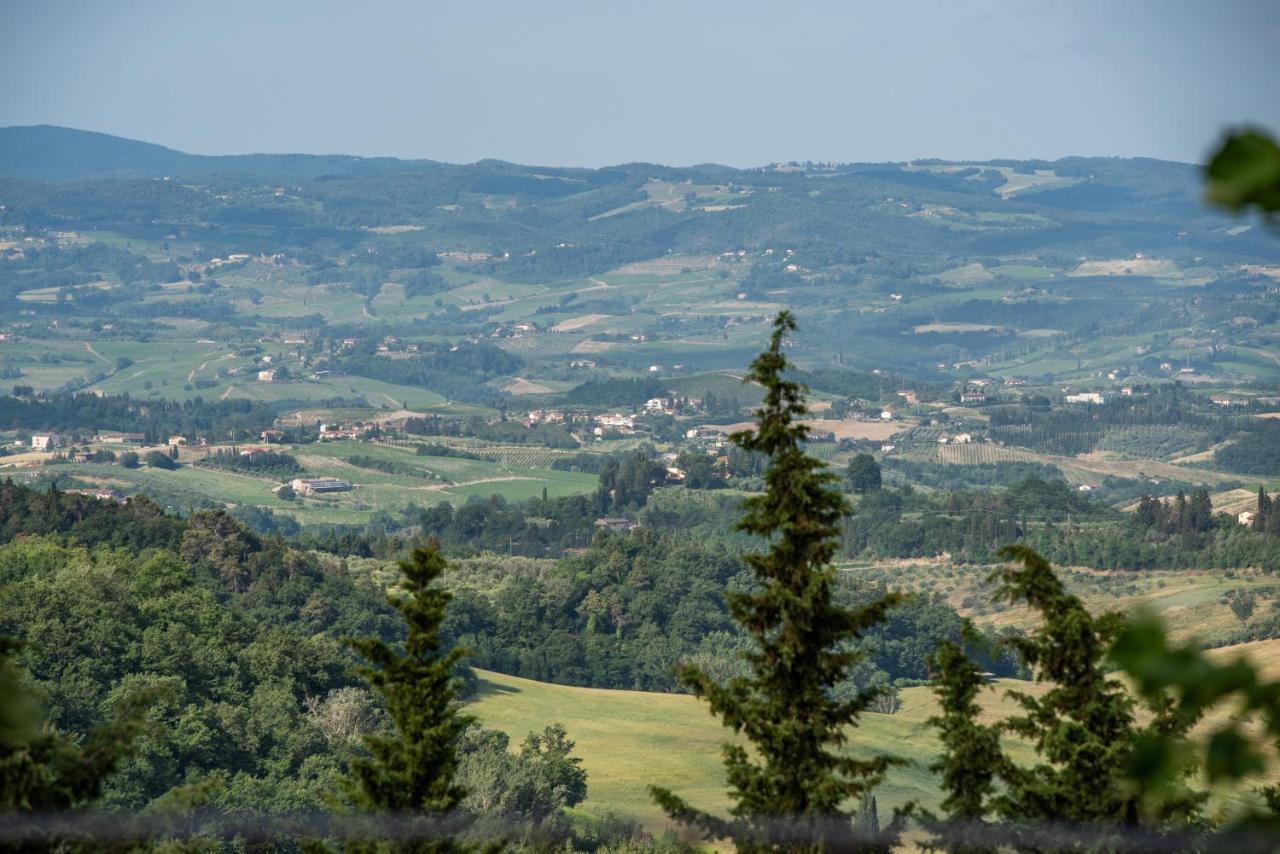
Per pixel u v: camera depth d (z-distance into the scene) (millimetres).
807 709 91688
